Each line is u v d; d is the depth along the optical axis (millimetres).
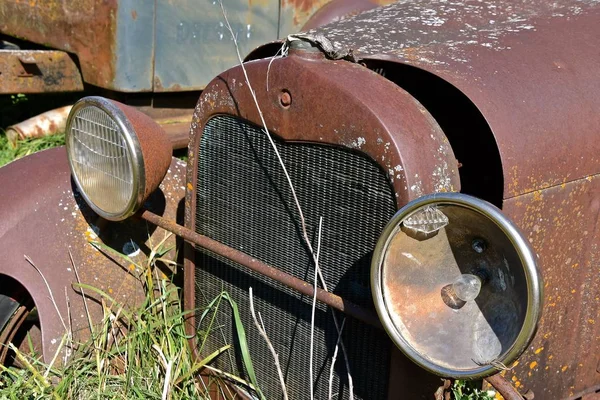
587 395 1982
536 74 1803
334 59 1797
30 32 3613
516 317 1420
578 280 1829
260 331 1911
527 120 1683
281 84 1804
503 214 1400
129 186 2062
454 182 1662
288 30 3684
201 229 2156
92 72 3342
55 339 2221
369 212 1696
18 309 2291
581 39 1989
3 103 4363
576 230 1780
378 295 1518
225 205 2064
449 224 1512
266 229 1969
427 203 1458
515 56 1861
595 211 1807
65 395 2174
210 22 3422
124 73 3246
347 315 1830
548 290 1758
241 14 3496
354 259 1759
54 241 2303
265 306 2057
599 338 1944
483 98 1678
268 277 1988
